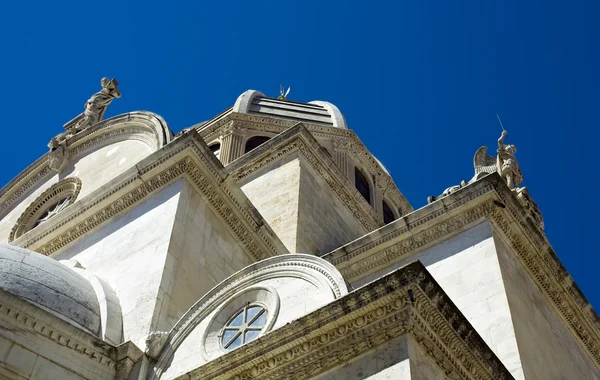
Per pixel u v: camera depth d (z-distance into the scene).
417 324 13.82
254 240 22.23
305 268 16.34
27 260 18.25
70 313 17.45
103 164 26.72
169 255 19.25
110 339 17.50
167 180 21.55
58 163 27.77
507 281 21.02
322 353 14.30
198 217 20.91
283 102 39.97
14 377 15.10
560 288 23.67
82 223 22.33
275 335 14.71
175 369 16.27
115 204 22.00
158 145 25.33
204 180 21.55
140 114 27.00
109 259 20.55
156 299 18.22
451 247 22.58
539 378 19.52
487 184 22.64
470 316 20.42
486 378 14.78
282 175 29.77
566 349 22.70
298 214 27.58
